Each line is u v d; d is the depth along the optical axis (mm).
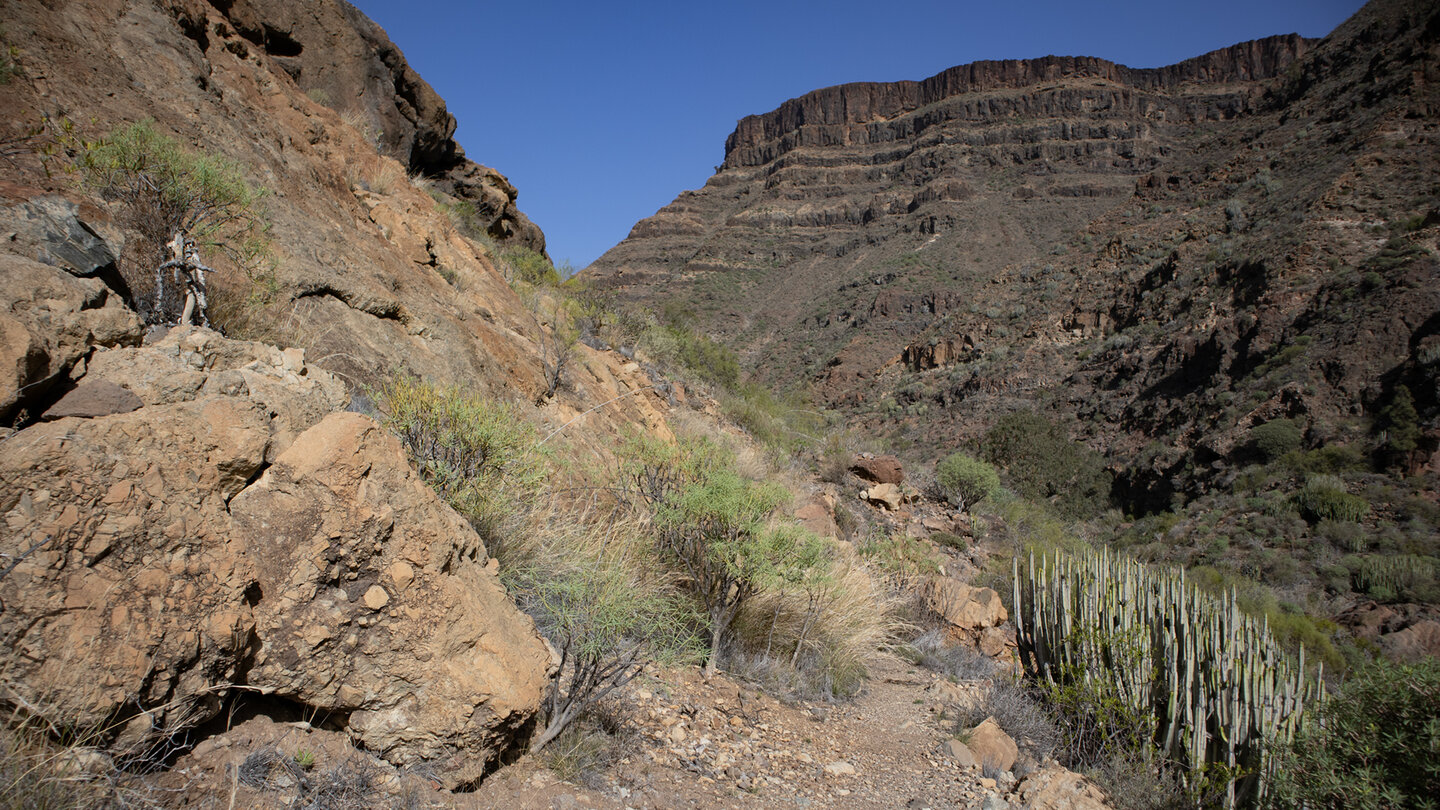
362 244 6035
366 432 2432
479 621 2482
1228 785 4031
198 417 2205
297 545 2236
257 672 2137
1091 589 5430
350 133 8758
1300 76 87000
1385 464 29672
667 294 143625
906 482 13195
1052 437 36781
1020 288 75938
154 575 1886
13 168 3334
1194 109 174875
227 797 1912
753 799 3090
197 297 3332
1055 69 187125
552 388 7156
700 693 4074
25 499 1753
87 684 1723
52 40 4332
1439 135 50031
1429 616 18422
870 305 111062
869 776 3691
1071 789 3891
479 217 15750
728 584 4500
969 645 6848
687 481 5043
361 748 2301
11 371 1969
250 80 6676
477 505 3523
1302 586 22672
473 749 2381
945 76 193625
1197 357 45500
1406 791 3410
